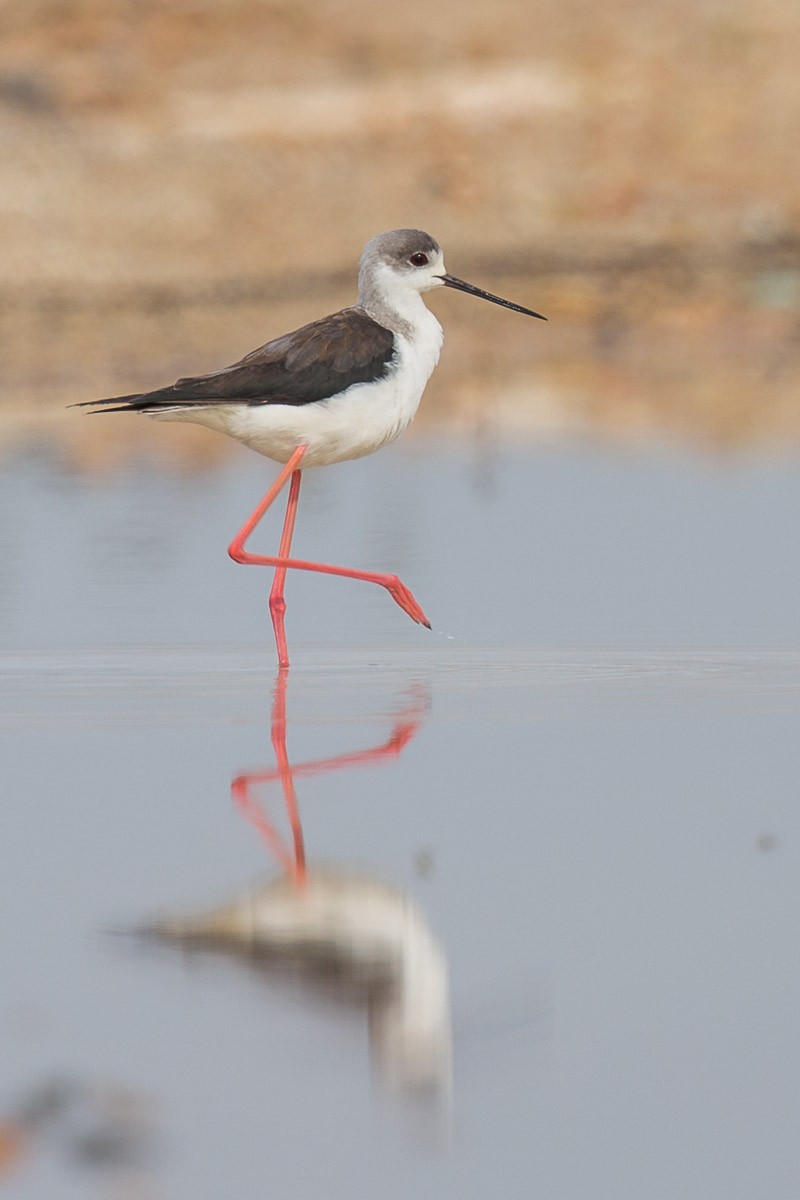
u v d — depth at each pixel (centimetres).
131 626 1259
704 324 2966
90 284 2945
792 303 3025
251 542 1559
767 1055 545
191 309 2873
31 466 1952
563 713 994
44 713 1002
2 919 652
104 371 2550
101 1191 459
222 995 582
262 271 3039
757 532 1579
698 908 667
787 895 680
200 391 1154
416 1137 495
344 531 1605
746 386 2519
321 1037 552
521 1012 572
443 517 1658
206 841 752
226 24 4053
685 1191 471
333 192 3331
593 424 2203
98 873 707
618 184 3397
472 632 1240
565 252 3188
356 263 3091
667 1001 583
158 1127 494
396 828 772
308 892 684
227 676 1110
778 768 868
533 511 1678
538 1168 482
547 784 842
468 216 3300
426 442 2103
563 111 3653
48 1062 530
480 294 1226
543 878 702
